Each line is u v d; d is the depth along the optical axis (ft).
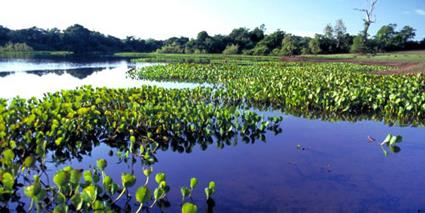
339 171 15.42
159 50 243.40
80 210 10.98
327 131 22.75
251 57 155.02
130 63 118.62
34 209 11.64
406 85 35.86
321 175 14.94
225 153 18.03
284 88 34.30
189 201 12.32
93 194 10.74
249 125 22.16
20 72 74.90
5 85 51.70
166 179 14.34
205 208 11.80
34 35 228.22
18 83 54.54
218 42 227.20
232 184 13.87
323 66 84.48
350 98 29.09
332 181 14.28
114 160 16.80
